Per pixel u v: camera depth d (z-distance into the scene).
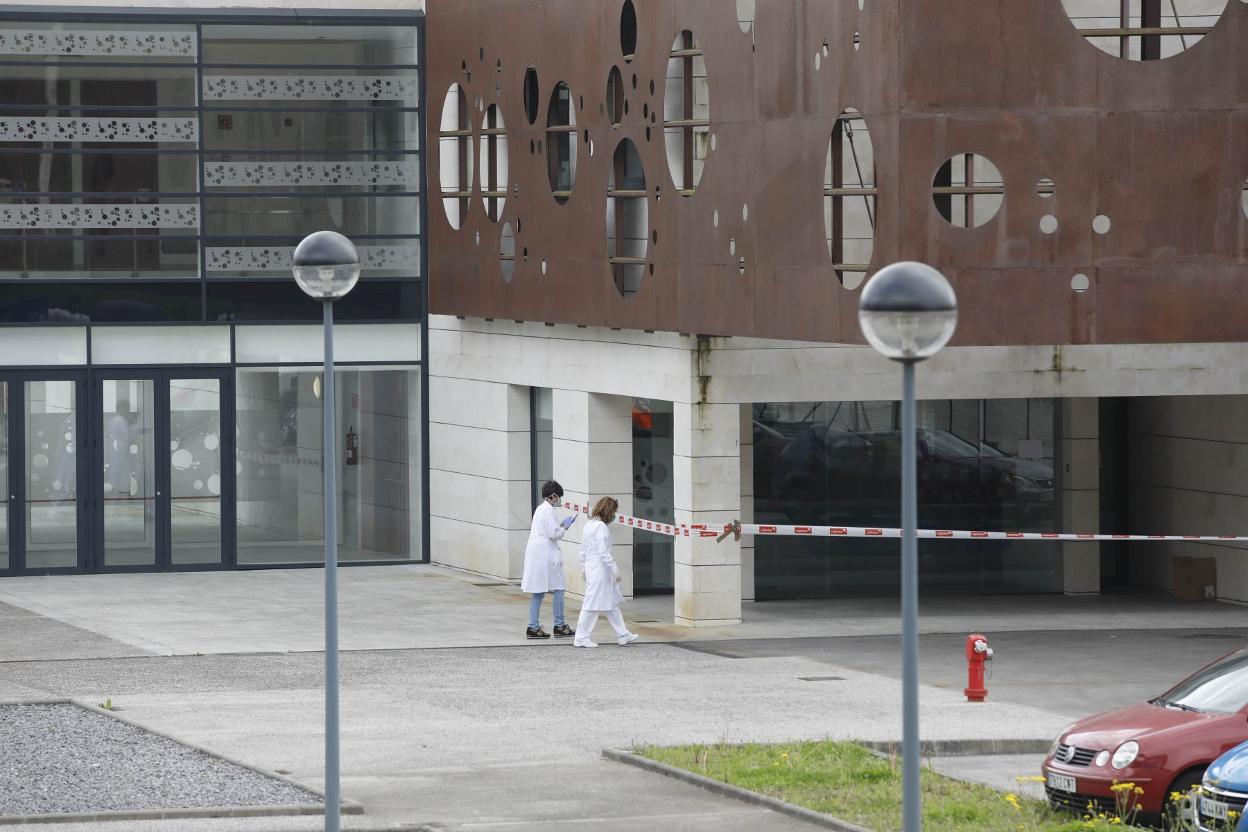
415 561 54.22
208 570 52.78
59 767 26.62
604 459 46.03
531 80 47.50
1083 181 35.88
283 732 30.12
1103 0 41.47
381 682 35.50
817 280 36.69
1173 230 36.06
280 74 52.69
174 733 29.88
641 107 42.34
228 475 52.78
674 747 28.36
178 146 52.12
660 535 47.66
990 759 28.78
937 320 16.39
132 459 52.19
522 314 47.81
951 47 35.50
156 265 52.09
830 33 36.53
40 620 43.59
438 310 52.31
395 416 53.88
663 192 41.66
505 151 49.78
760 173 38.34
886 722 30.89
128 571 52.28
